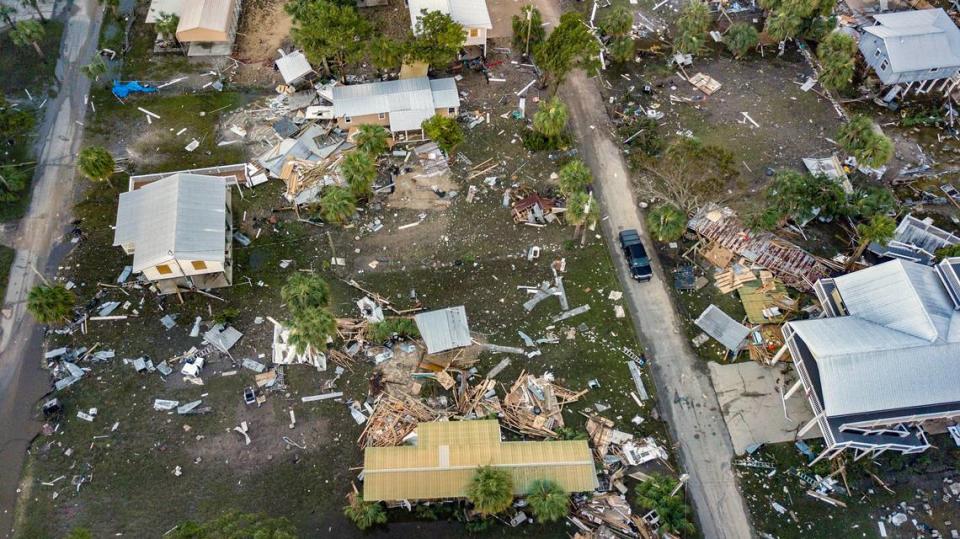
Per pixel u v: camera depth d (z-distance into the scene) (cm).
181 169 6888
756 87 7838
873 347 4950
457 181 6888
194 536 4259
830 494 5059
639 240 6350
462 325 5697
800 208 6281
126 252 6097
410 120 6981
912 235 6231
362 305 5975
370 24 7494
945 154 7225
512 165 7044
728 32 8044
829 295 5662
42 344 5681
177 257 5738
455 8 7744
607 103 7644
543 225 6594
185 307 5947
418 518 4909
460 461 4828
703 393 5572
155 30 7912
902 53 7381
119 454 5159
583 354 5762
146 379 5538
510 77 7850
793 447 5294
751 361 5738
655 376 5666
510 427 5328
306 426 5334
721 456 5250
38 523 4834
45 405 5297
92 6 8350
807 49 8262
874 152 6500
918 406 4888
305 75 7594
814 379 5038
